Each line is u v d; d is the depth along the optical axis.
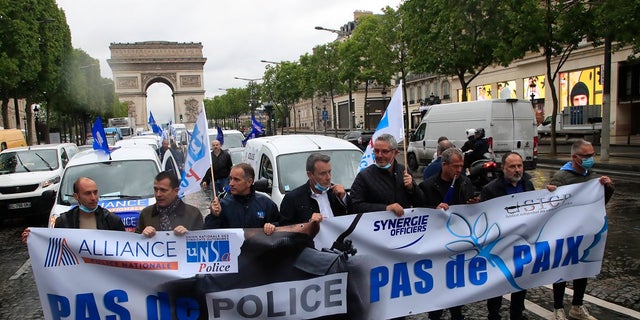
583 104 34.47
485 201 4.77
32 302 6.68
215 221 4.49
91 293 4.09
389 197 4.67
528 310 5.49
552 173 17.48
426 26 25.45
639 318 5.12
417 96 58.34
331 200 4.70
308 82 55.38
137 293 4.12
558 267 4.98
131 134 56.94
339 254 4.25
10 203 12.16
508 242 4.83
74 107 48.50
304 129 89.62
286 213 4.60
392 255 4.50
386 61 33.81
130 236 4.11
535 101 38.78
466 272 4.73
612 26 16.45
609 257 7.21
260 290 4.19
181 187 4.85
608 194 5.11
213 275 4.15
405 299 4.55
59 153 13.93
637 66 31.08
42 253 4.05
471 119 17.77
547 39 21.17
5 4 23.19
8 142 18.70
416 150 21.20
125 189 8.38
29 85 30.78
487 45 23.86
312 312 4.26
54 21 32.47
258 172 8.81
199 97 98.44
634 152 22.30
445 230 4.65
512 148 17.05
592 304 5.54
